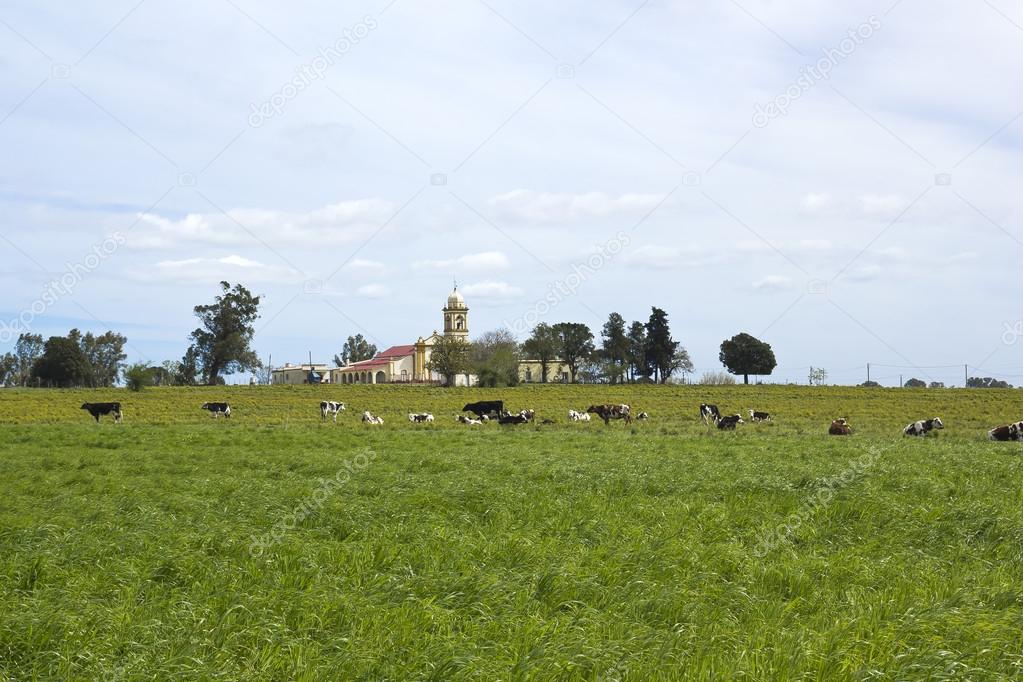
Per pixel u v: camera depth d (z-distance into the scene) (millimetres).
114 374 144625
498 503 17547
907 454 28406
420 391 94438
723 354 142375
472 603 11016
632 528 15578
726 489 19844
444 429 49031
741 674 8672
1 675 8742
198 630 9891
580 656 9047
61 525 15820
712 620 10500
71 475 23156
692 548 14047
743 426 51594
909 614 10406
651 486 20422
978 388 95438
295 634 9938
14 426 45875
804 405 75562
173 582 12078
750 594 11789
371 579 11922
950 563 13648
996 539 15266
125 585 11805
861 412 67750
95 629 9789
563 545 14367
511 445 33594
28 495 20266
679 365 140375
